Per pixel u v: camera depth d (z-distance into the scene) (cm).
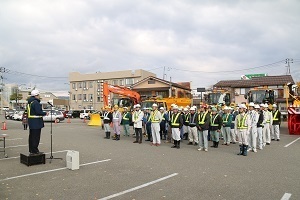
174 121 1309
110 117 1708
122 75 6347
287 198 580
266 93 2195
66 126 2848
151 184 680
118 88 2730
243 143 1107
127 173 790
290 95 2214
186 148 1315
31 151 928
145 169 841
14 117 4275
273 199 574
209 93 2514
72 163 823
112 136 1784
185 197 582
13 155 1067
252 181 711
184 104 2820
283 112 2956
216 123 1358
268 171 823
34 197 578
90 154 1102
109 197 580
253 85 4216
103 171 813
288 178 742
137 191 623
